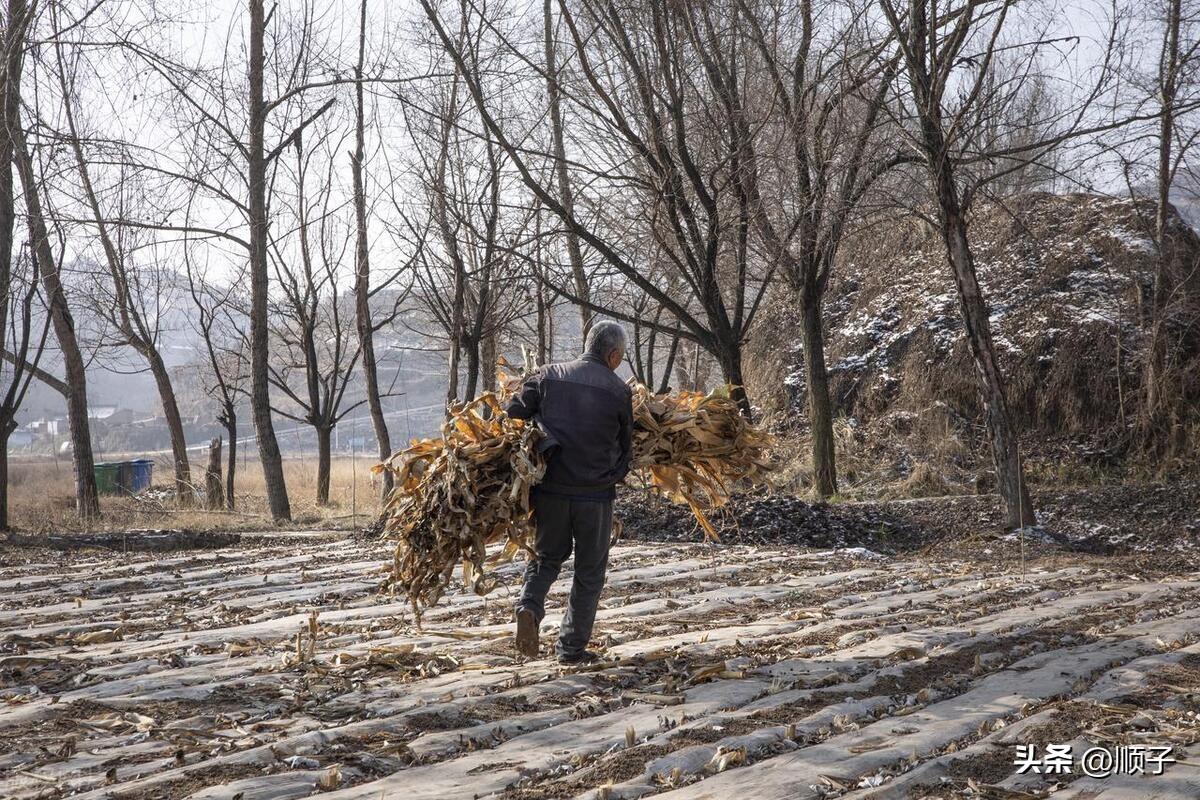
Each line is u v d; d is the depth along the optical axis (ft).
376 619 21.63
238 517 59.06
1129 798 10.90
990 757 12.26
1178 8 46.75
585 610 17.30
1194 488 48.65
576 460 16.96
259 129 57.67
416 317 91.35
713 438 19.48
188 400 237.86
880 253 80.79
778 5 49.90
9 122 46.14
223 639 19.51
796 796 11.06
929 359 70.13
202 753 12.39
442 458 17.28
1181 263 64.69
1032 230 74.18
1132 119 40.14
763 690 15.42
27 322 49.26
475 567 17.39
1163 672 16.25
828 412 56.24
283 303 82.07
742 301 52.19
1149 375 60.54
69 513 60.03
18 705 14.61
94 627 21.02
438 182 60.59
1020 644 18.84
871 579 28.27
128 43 43.93
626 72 48.80
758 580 27.89
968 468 63.41
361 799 10.87
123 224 52.21
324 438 79.15
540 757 12.29
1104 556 36.63
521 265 63.31
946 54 39.91
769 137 48.75
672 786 11.41
